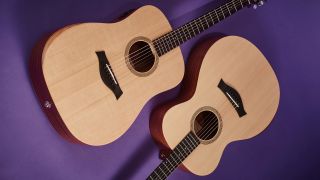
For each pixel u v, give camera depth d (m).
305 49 2.30
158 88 1.76
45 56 1.48
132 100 1.69
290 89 2.30
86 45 1.57
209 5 2.08
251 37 2.18
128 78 1.67
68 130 1.54
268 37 2.22
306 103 2.35
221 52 1.94
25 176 1.73
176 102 1.91
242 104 1.98
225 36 1.96
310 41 2.30
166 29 1.78
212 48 1.92
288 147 2.34
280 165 2.34
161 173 1.75
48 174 1.77
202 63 1.90
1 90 1.67
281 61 2.26
